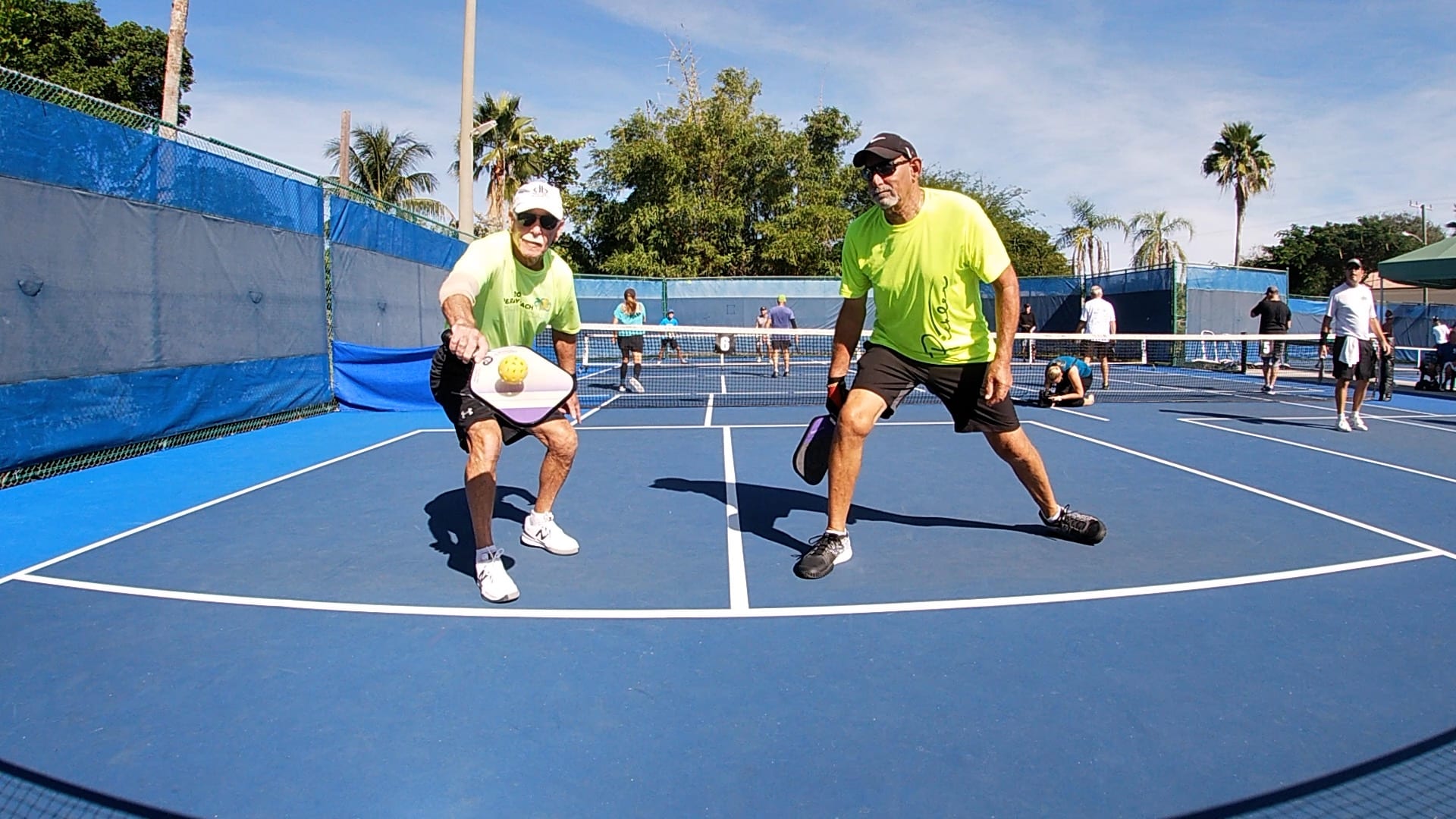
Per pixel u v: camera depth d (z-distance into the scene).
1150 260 38.94
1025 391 14.60
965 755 2.51
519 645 3.31
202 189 8.72
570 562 4.40
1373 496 5.96
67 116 6.98
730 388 15.50
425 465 7.28
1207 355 22.52
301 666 3.12
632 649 3.28
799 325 24.64
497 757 2.50
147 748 2.54
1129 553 4.55
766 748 2.55
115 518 5.38
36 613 3.66
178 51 14.20
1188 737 2.62
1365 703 2.85
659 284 24.27
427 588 3.99
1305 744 2.58
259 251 9.75
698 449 8.12
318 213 11.04
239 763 2.46
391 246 13.08
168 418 8.19
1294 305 26.92
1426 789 2.34
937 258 4.14
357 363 11.57
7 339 6.42
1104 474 6.74
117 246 7.53
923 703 2.83
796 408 12.02
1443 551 4.61
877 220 4.30
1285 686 2.98
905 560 4.43
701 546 4.70
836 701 2.85
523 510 5.55
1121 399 13.12
